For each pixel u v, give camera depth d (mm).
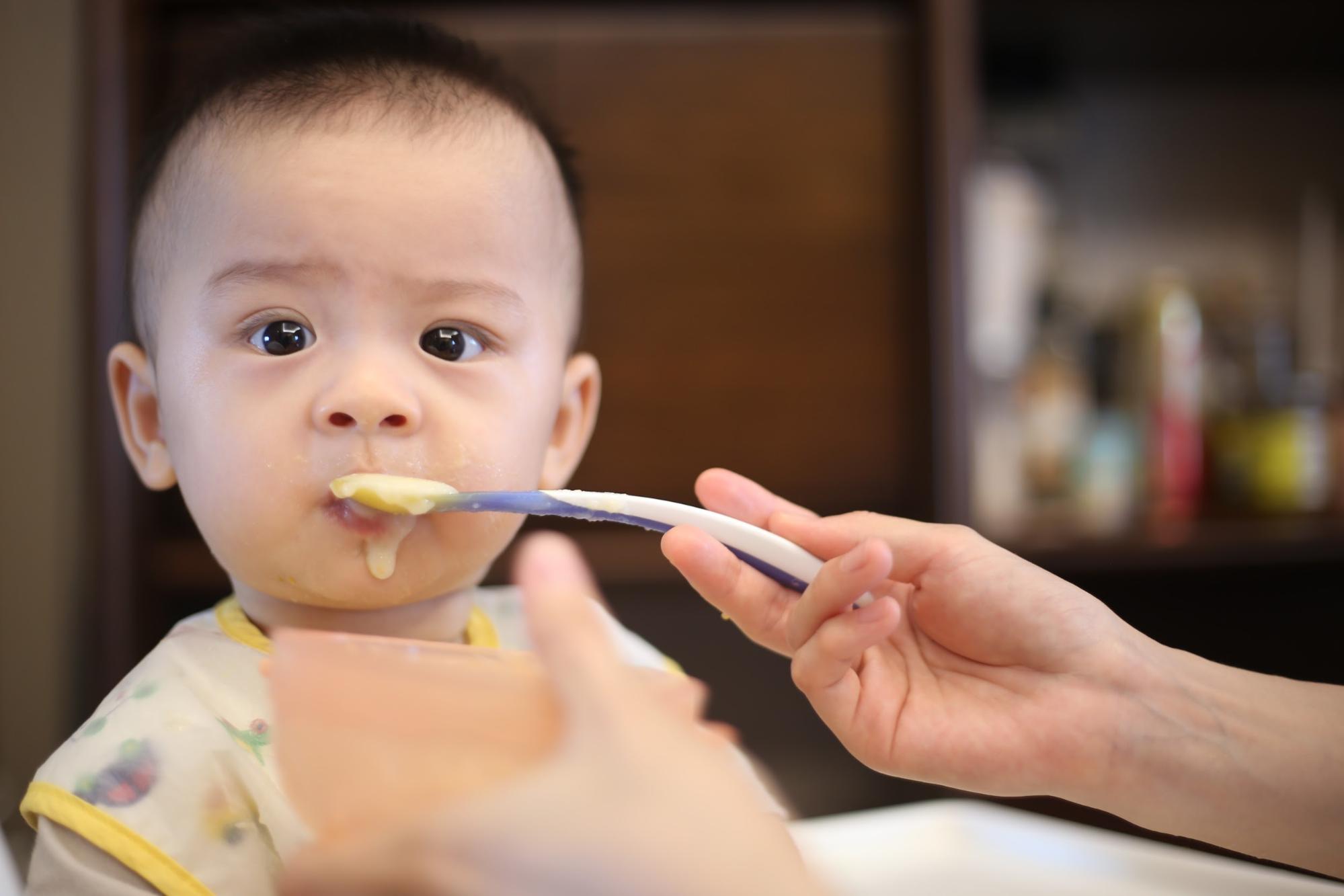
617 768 320
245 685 523
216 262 529
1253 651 1356
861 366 1286
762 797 369
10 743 1364
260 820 482
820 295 1283
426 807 332
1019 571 596
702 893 306
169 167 570
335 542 518
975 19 1354
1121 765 568
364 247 525
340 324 526
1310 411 1372
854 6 1288
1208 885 721
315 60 586
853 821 819
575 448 681
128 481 1125
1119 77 1586
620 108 1262
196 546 1185
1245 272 1591
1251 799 562
